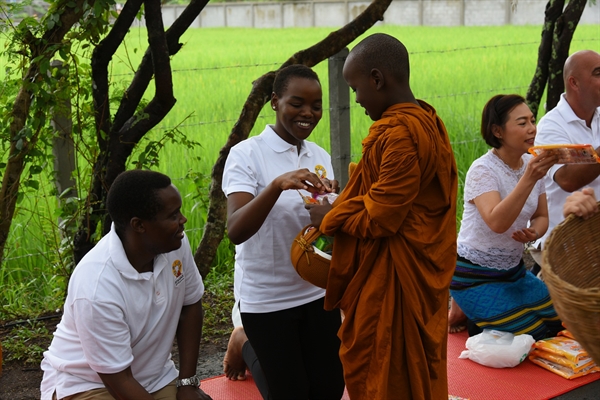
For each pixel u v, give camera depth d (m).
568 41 5.41
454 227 2.73
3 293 4.79
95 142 4.31
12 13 4.07
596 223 2.54
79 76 4.19
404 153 2.49
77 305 2.65
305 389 2.94
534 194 3.89
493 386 3.63
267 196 2.67
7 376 3.87
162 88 4.11
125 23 4.08
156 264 2.78
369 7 4.60
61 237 4.76
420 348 2.66
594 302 1.91
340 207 2.64
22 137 3.91
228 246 5.41
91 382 2.79
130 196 2.63
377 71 2.61
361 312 2.68
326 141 7.20
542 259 2.20
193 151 6.68
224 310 4.73
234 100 9.27
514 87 10.39
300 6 30.70
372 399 2.70
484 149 7.48
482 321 3.98
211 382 3.72
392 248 2.63
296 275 2.92
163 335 2.86
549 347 3.79
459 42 18.19
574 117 4.25
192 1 4.31
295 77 2.80
